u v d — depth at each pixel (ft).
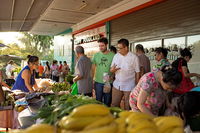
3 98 10.98
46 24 45.83
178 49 19.39
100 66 15.84
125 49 13.82
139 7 24.03
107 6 29.89
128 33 26.68
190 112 6.40
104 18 32.58
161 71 7.71
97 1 27.81
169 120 3.86
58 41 60.85
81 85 15.71
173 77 6.73
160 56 14.79
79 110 3.59
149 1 22.43
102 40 15.62
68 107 5.85
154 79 7.72
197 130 6.40
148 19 23.00
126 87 13.89
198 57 17.47
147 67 17.13
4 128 10.69
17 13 33.68
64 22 43.11
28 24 43.93
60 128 3.74
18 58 54.65
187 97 6.53
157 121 3.96
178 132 3.66
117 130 3.34
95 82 16.28
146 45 23.70
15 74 35.53
